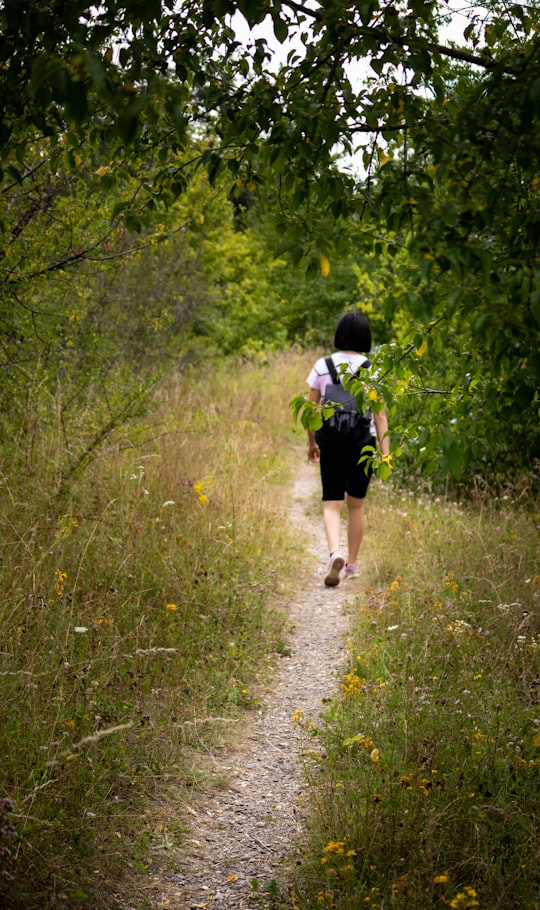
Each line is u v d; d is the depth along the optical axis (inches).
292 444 557.9
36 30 104.3
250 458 414.0
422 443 147.3
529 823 129.3
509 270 102.7
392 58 122.3
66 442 260.1
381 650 206.7
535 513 312.7
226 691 195.9
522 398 107.1
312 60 123.3
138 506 265.4
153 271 555.5
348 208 128.8
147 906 125.4
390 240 134.3
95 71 82.7
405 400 153.7
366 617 237.1
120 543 234.4
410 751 148.0
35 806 133.0
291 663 224.2
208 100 133.9
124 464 301.9
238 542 281.4
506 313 92.6
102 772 150.1
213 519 286.7
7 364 276.1
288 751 177.0
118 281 464.4
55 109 128.8
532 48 117.6
